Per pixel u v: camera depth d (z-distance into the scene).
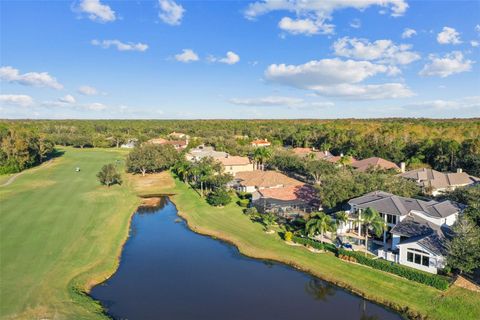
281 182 88.25
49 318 36.62
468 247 42.19
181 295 43.84
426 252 45.97
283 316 39.50
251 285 46.75
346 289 45.44
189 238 64.44
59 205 78.88
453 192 69.75
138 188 103.94
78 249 54.84
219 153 141.12
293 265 52.28
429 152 125.50
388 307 41.00
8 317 36.38
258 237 62.12
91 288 45.22
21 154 130.62
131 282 47.12
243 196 87.75
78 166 140.75
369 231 60.75
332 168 95.00
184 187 104.38
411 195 70.25
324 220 55.03
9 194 88.94
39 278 45.06
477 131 162.00
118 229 66.50
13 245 55.09
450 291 41.22
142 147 131.88
